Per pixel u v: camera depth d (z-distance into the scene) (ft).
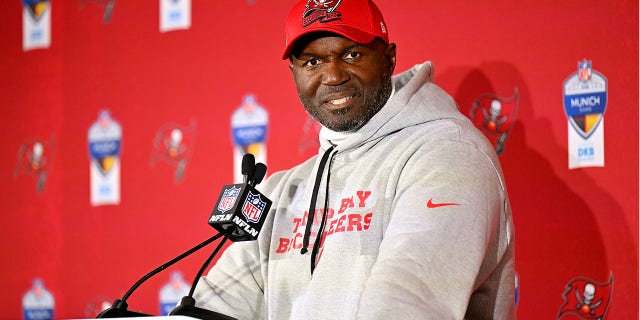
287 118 33.09
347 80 21.38
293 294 20.89
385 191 19.97
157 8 36.01
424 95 22.24
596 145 27.76
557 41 28.60
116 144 36.32
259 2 34.06
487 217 17.38
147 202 35.42
